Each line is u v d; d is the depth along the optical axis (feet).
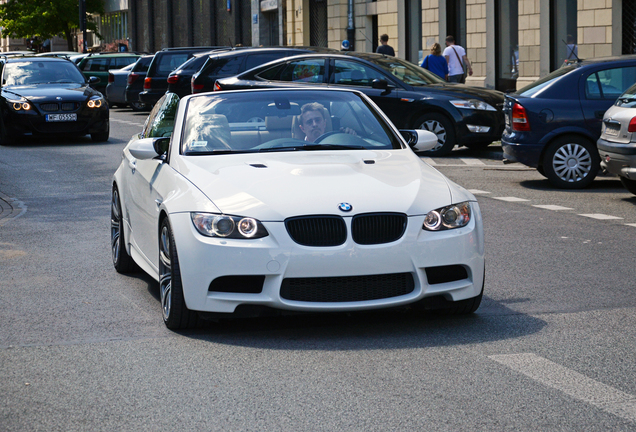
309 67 61.62
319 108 25.25
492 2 93.30
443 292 20.25
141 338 20.45
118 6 208.33
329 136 24.59
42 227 36.37
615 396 16.03
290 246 19.42
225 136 24.18
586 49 81.41
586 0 80.69
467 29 97.45
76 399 16.38
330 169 21.61
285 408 15.70
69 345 19.93
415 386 16.71
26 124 69.72
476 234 20.77
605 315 21.81
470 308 21.54
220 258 19.57
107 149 67.31
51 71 76.02
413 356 18.67
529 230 33.94
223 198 20.34
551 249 30.35
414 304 20.25
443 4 100.89
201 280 19.81
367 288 19.79
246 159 22.76
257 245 19.44
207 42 169.99
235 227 19.67
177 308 20.49
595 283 25.31
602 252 29.73
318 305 19.57
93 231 35.32
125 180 27.09
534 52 88.53
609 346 19.16
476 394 16.21
